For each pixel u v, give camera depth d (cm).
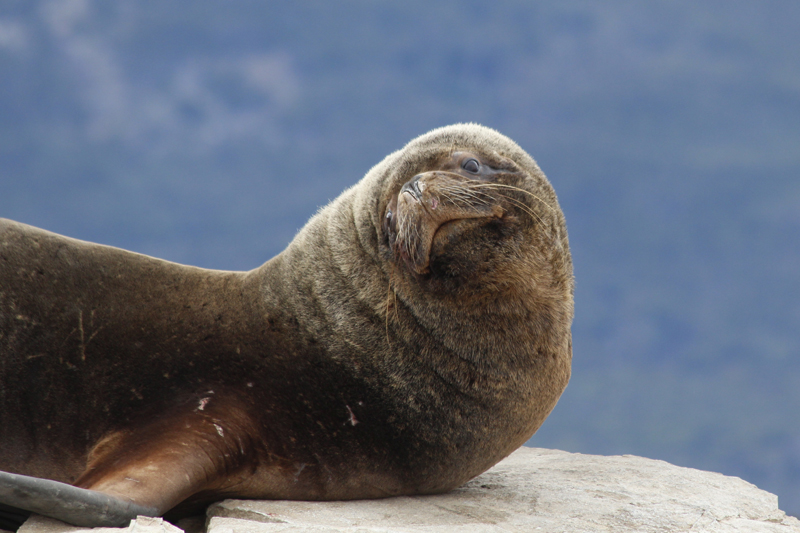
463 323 2138
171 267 2375
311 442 2078
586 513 2147
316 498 2088
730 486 2664
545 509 2172
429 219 2053
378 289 2214
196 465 1855
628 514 2153
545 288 2189
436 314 2142
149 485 1720
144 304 2258
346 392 2144
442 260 2092
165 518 2059
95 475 1855
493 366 2153
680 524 2092
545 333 2205
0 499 1452
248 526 1673
